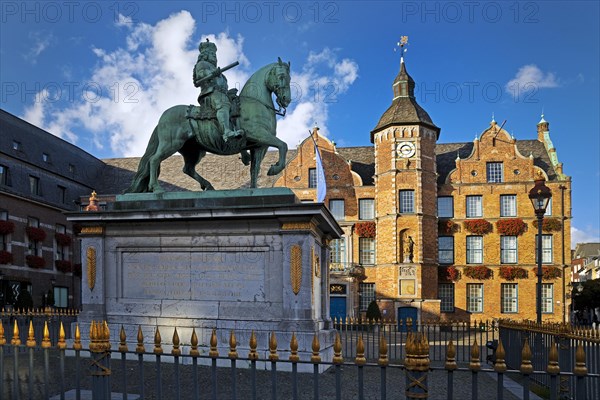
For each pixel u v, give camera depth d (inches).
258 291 412.8
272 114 453.7
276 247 412.2
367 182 1579.7
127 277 444.1
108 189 1787.6
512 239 1504.7
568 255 1464.1
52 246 1525.6
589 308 2342.5
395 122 1445.6
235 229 420.8
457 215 1521.9
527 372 173.6
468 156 1603.1
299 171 1571.1
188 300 426.3
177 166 1748.3
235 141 443.8
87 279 448.1
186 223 430.9
